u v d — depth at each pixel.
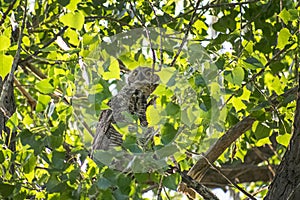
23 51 9.75
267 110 9.92
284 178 9.05
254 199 9.59
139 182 8.45
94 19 10.05
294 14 9.73
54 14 10.14
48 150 9.03
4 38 8.95
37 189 8.84
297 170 9.03
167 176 8.55
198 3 9.69
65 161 8.80
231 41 9.93
